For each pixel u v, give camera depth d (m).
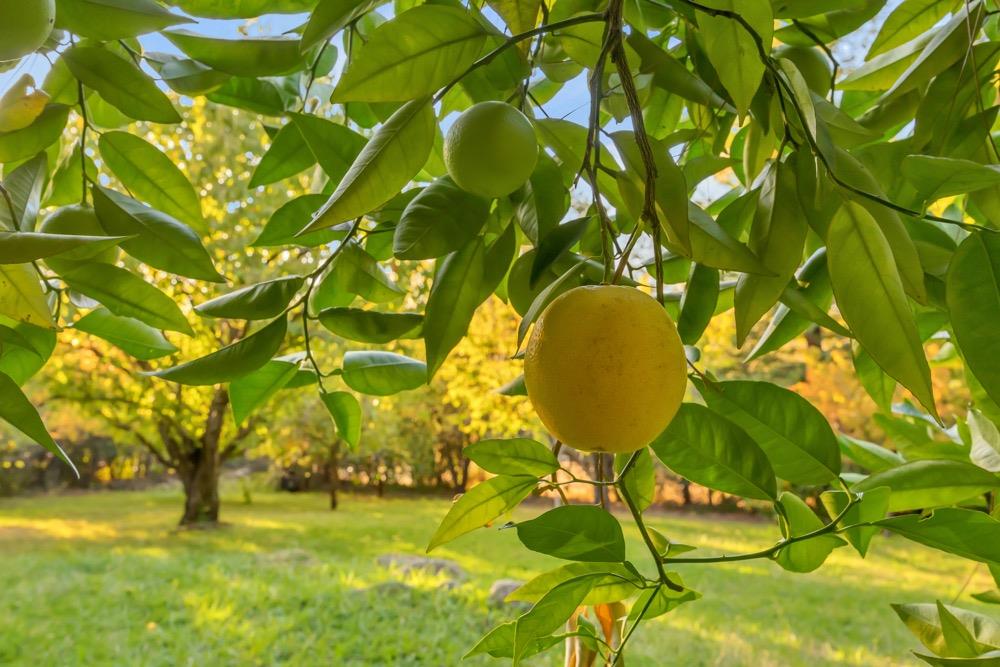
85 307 1.05
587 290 0.60
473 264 0.87
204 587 7.71
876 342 0.63
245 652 5.75
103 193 0.93
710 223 0.73
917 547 11.44
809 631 6.58
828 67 1.07
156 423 13.07
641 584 0.76
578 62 0.96
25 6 0.69
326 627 6.37
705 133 1.14
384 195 0.68
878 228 0.64
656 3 1.14
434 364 0.85
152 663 5.53
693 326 0.89
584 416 0.57
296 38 0.98
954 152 0.93
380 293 1.12
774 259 0.79
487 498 0.80
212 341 9.82
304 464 17.70
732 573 9.20
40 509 17.02
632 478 0.89
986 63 0.92
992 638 0.87
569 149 0.92
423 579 7.98
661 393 0.57
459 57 0.70
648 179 0.65
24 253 0.63
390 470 24.27
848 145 0.85
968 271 0.65
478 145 0.72
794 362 11.08
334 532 12.89
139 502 18.91
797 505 0.77
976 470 0.85
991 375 0.62
